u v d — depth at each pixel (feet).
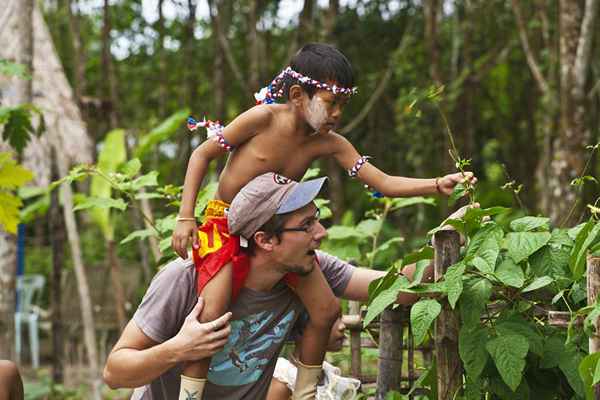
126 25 36.70
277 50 36.96
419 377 11.34
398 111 32.48
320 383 11.71
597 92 27.32
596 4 21.52
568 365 9.07
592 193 26.78
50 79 22.21
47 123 21.57
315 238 9.29
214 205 9.91
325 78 9.42
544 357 9.27
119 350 9.45
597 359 7.85
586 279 9.18
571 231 9.61
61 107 21.98
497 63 32.86
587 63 21.62
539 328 9.56
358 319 11.93
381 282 9.67
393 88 35.83
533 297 9.68
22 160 21.94
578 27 21.81
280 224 9.18
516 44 32.99
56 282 26.58
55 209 26.32
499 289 9.71
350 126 31.14
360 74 35.99
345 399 11.59
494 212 9.18
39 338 36.68
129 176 14.11
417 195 10.18
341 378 11.66
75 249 21.62
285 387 11.48
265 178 9.34
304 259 9.34
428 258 9.81
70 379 28.50
